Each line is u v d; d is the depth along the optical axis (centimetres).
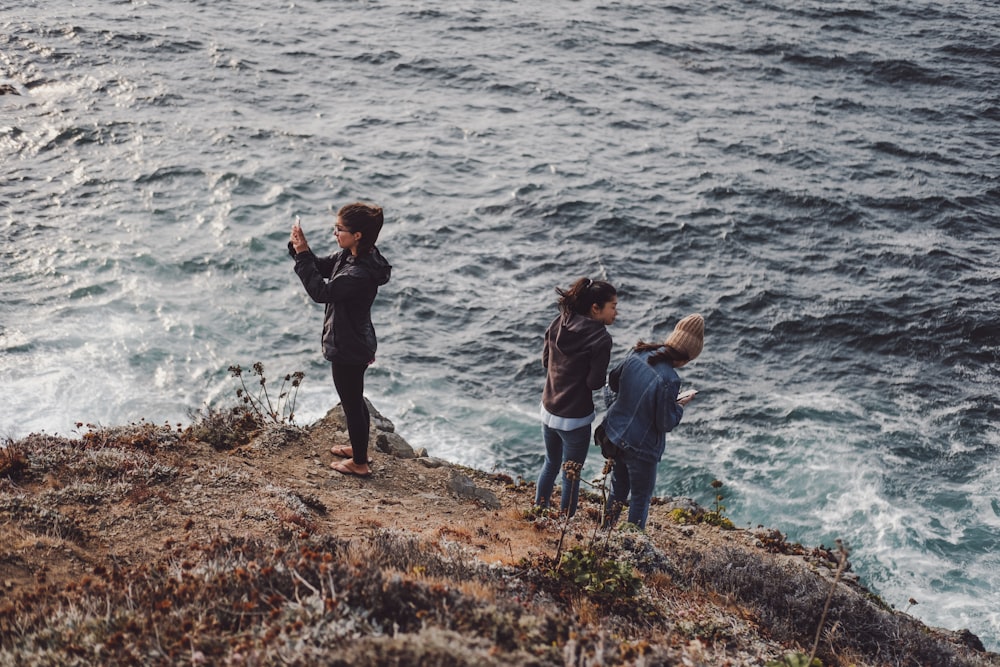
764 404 2048
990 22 5328
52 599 441
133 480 633
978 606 1463
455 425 1938
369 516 673
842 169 3378
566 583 532
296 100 3778
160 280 2364
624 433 653
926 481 1788
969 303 2462
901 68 4616
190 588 428
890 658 608
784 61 4706
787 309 2434
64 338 2064
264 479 686
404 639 358
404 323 2289
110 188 2833
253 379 2005
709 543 882
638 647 425
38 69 3778
